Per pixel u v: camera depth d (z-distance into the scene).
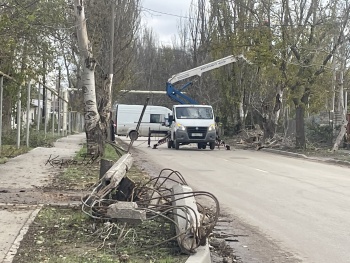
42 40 18.94
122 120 47.78
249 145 34.88
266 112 34.44
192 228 6.78
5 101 23.98
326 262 7.15
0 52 17.88
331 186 14.74
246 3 32.69
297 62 28.62
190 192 8.00
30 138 25.89
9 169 15.34
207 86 49.72
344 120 28.05
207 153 28.20
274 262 7.13
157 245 6.87
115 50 29.89
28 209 9.17
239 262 7.11
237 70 40.97
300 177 16.97
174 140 31.02
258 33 30.03
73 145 27.88
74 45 20.55
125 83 35.69
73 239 7.26
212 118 31.59
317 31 28.22
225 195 12.69
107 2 27.56
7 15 15.96
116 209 7.08
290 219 9.94
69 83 48.78
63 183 12.77
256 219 9.89
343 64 27.44
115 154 19.33
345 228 9.22
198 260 6.35
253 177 16.66
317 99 29.61
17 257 6.33
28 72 20.61
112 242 7.11
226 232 8.80
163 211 7.73
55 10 17.19
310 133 34.31
